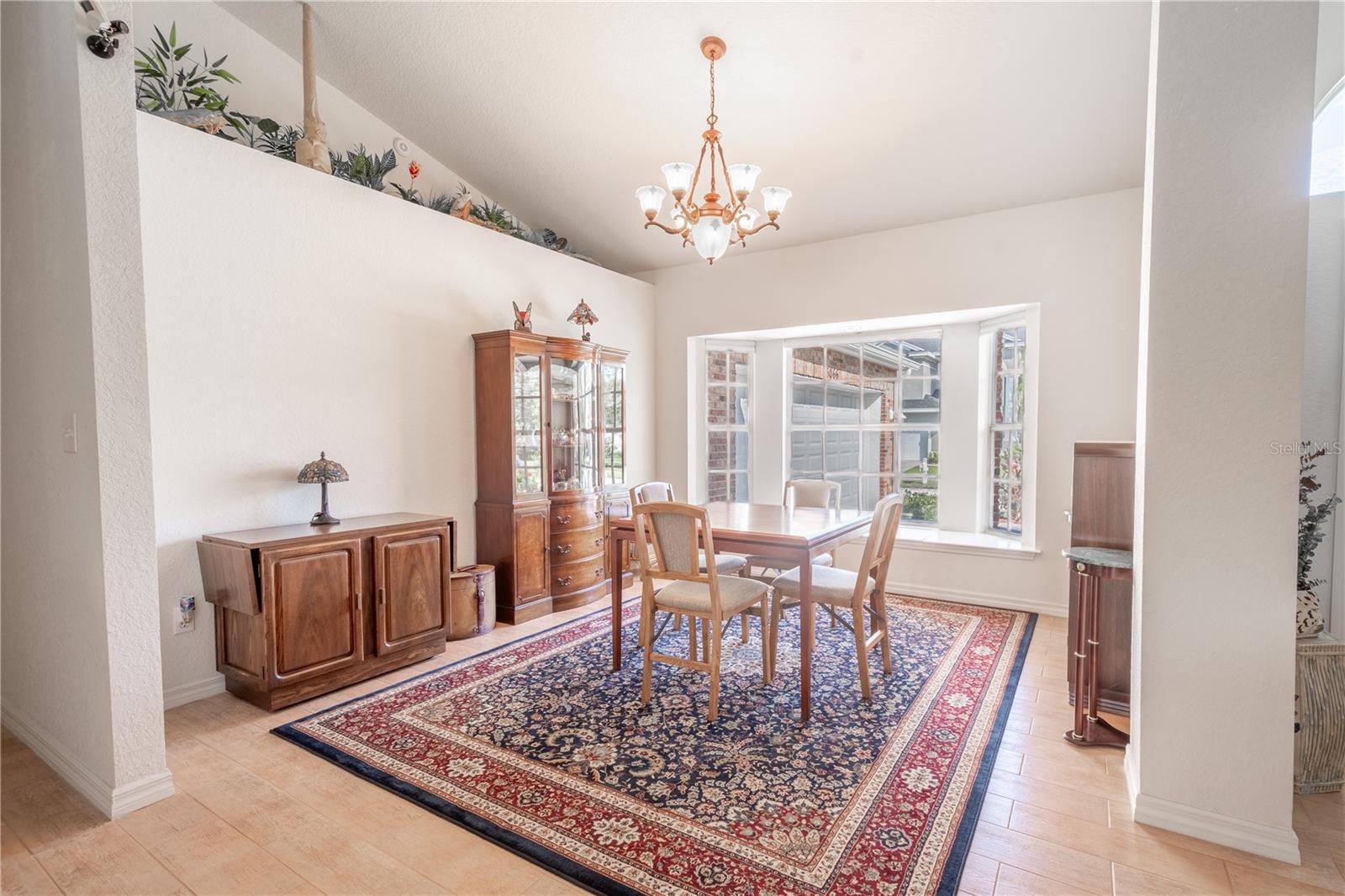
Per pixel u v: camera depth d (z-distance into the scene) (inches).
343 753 89.9
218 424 112.0
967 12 109.0
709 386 219.3
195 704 107.0
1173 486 70.4
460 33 129.0
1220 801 70.0
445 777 83.6
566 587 167.8
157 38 120.4
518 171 172.9
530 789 80.6
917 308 174.1
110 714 75.2
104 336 74.0
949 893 62.2
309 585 107.3
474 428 160.2
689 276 213.5
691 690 112.8
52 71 76.5
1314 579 103.0
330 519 119.9
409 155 165.9
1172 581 71.0
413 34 131.8
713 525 117.5
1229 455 67.9
